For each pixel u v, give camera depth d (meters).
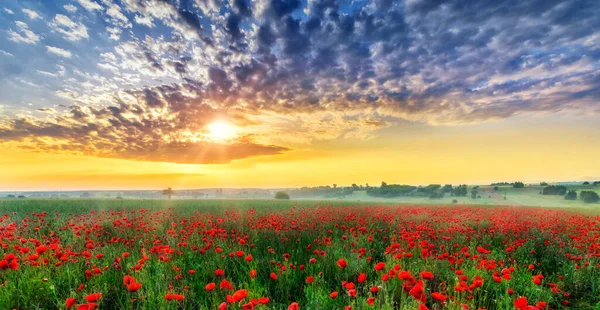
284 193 80.06
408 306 3.78
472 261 6.30
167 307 3.94
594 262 6.40
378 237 9.62
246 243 7.58
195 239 7.77
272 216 11.57
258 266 6.06
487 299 4.79
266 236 8.78
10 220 11.03
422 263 6.09
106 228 10.08
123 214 13.15
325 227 10.58
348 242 7.81
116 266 5.46
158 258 6.02
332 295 3.95
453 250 7.99
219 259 6.25
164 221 11.40
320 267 6.01
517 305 3.32
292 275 5.59
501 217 14.11
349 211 16.19
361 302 4.08
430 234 8.57
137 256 6.52
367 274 5.68
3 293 4.18
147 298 4.37
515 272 6.02
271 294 5.12
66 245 7.32
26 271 4.86
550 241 8.93
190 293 4.79
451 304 3.99
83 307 3.29
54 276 5.08
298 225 9.73
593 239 8.39
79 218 11.55
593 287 5.45
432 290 5.20
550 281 6.15
